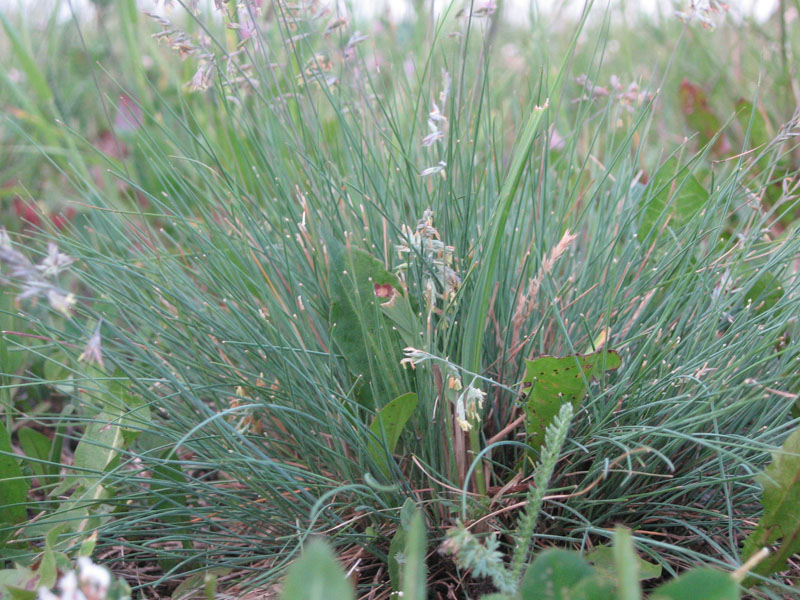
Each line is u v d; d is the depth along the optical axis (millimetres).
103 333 417
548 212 402
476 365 305
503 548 321
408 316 317
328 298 369
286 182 412
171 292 374
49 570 274
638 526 316
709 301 367
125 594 240
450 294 334
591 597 224
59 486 353
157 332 366
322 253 378
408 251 324
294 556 322
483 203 389
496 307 362
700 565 293
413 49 629
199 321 382
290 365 336
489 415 347
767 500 277
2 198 605
